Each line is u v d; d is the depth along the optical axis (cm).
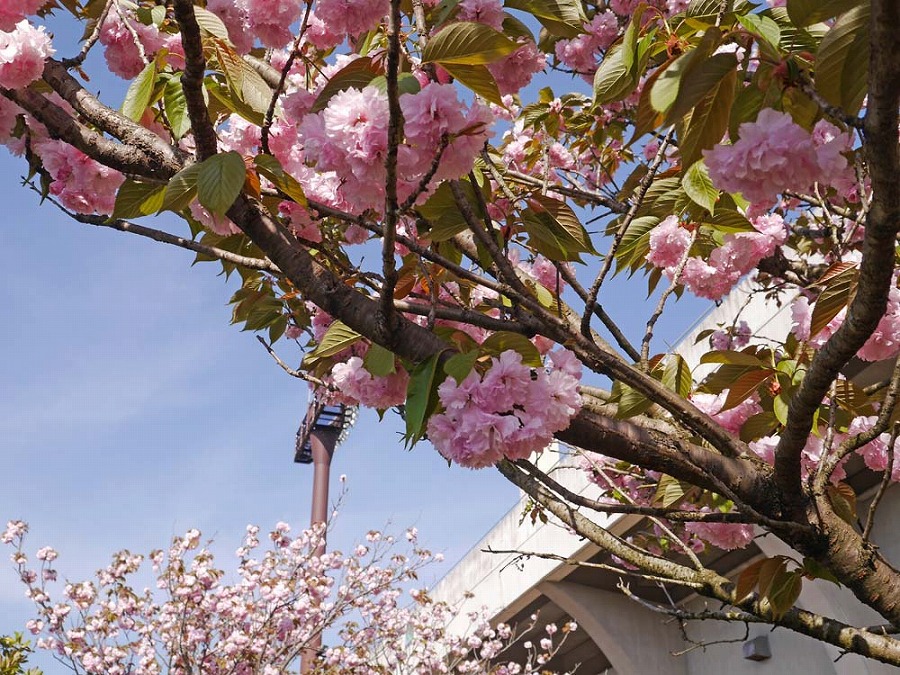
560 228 210
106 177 226
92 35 210
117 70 238
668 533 281
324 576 969
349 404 291
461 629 1262
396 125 141
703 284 290
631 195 340
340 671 961
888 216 133
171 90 204
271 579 978
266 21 220
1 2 203
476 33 157
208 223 195
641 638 1083
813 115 159
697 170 214
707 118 160
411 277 228
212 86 201
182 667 888
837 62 140
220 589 941
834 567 199
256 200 191
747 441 251
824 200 261
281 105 218
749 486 197
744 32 152
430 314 181
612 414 201
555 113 397
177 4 148
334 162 160
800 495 197
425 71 168
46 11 244
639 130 164
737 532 323
